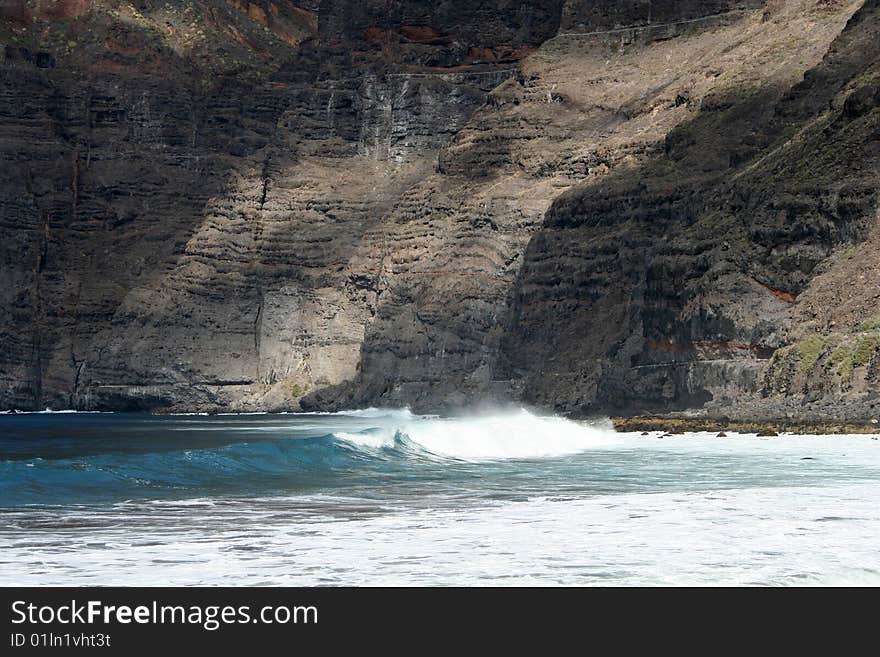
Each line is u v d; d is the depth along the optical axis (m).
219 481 88.81
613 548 59.28
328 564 55.47
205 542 60.66
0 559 55.41
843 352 158.50
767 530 64.56
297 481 91.44
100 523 66.25
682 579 53.03
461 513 72.19
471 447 127.06
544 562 56.00
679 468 106.31
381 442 119.19
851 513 71.56
